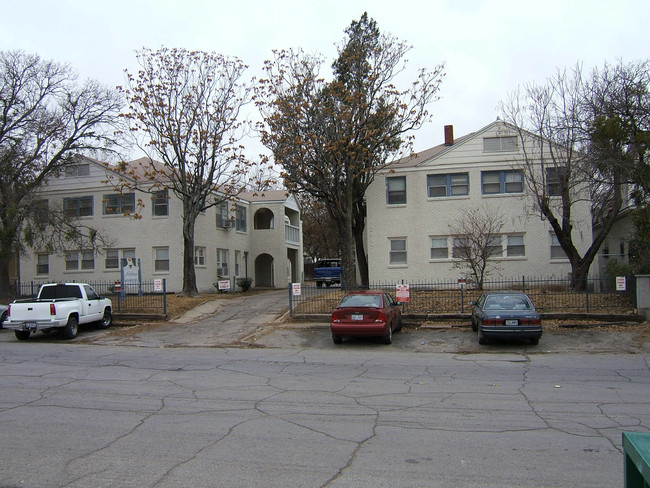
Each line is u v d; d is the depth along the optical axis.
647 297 17.30
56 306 16.88
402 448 5.95
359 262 29.50
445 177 27.08
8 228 24.70
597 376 10.48
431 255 27.08
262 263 41.59
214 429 6.76
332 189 24.59
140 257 30.88
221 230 34.94
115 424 7.02
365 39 24.64
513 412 7.57
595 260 26.03
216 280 33.94
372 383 9.89
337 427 6.83
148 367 11.91
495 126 26.55
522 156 25.94
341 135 23.20
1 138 25.55
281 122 23.58
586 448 5.92
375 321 15.12
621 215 24.59
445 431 6.62
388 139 24.78
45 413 7.61
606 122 16.92
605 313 17.80
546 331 16.55
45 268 32.41
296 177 24.23
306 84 23.62
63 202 31.92
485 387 9.43
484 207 26.52
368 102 24.27
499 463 5.45
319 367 11.87
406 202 27.38
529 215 25.14
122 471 5.28
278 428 6.79
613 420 7.10
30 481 5.04
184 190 27.08
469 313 18.70
